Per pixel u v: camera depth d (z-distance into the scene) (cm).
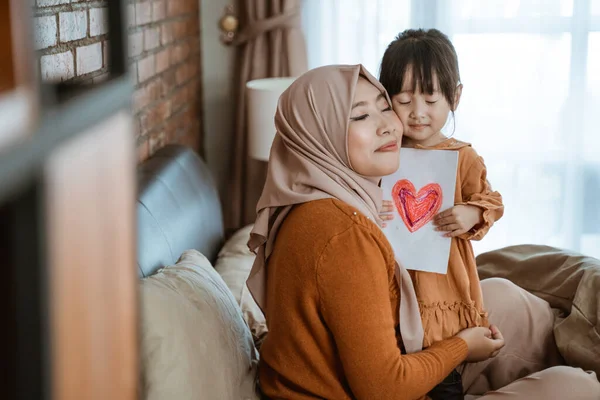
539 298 195
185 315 133
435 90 155
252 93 290
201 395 124
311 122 137
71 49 155
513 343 182
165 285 142
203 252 210
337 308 125
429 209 153
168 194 194
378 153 137
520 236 343
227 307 155
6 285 41
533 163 336
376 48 331
